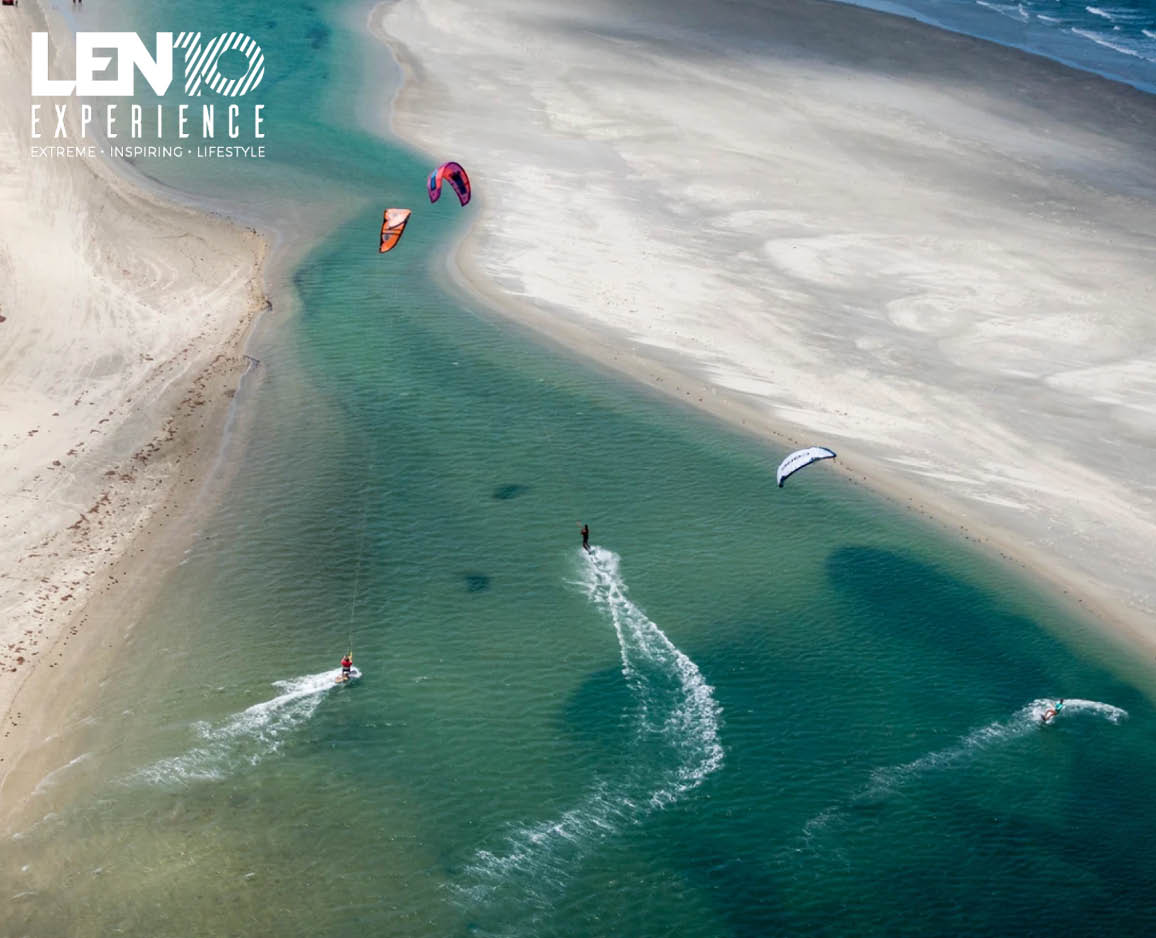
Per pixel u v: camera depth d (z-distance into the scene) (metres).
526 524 54.81
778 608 50.31
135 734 42.59
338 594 50.03
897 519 56.25
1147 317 74.25
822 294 76.75
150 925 35.75
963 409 64.81
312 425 61.94
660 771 42.03
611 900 37.19
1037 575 52.84
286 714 43.75
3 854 37.75
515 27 128.38
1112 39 132.88
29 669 44.97
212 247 81.31
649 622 49.19
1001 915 36.94
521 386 66.00
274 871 37.69
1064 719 44.81
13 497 54.56
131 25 121.50
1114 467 60.22
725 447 61.25
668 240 83.69
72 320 70.00
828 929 36.44
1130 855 39.16
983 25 136.75
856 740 43.66
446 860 38.34
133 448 59.38
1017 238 84.75
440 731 43.38
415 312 73.50
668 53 121.88
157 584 50.12
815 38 127.62
